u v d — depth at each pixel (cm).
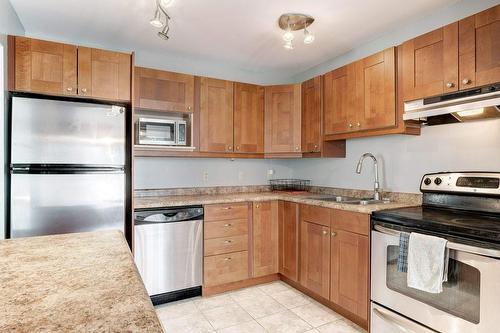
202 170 335
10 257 100
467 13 210
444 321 161
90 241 122
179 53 313
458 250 153
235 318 233
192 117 296
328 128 287
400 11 227
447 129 221
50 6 220
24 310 62
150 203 252
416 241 168
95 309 63
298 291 284
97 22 245
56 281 79
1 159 204
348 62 308
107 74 244
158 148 277
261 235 299
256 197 296
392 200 258
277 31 261
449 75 187
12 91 214
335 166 322
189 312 243
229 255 283
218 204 278
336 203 243
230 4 216
